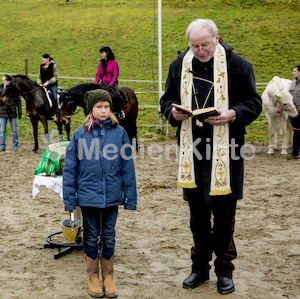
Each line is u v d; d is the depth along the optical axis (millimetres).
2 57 21906
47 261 3779
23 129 12914
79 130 3031
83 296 3113
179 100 3057
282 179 7070
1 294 3133
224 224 3061
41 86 9719
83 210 3045
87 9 29625
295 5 27250
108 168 2979
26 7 30844
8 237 4395
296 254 3904
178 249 4051
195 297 3078
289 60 19781
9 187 6617
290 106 8398
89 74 19281
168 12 27422
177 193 6250
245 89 2934
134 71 19484
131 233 4516
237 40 22266
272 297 3076
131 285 3287
